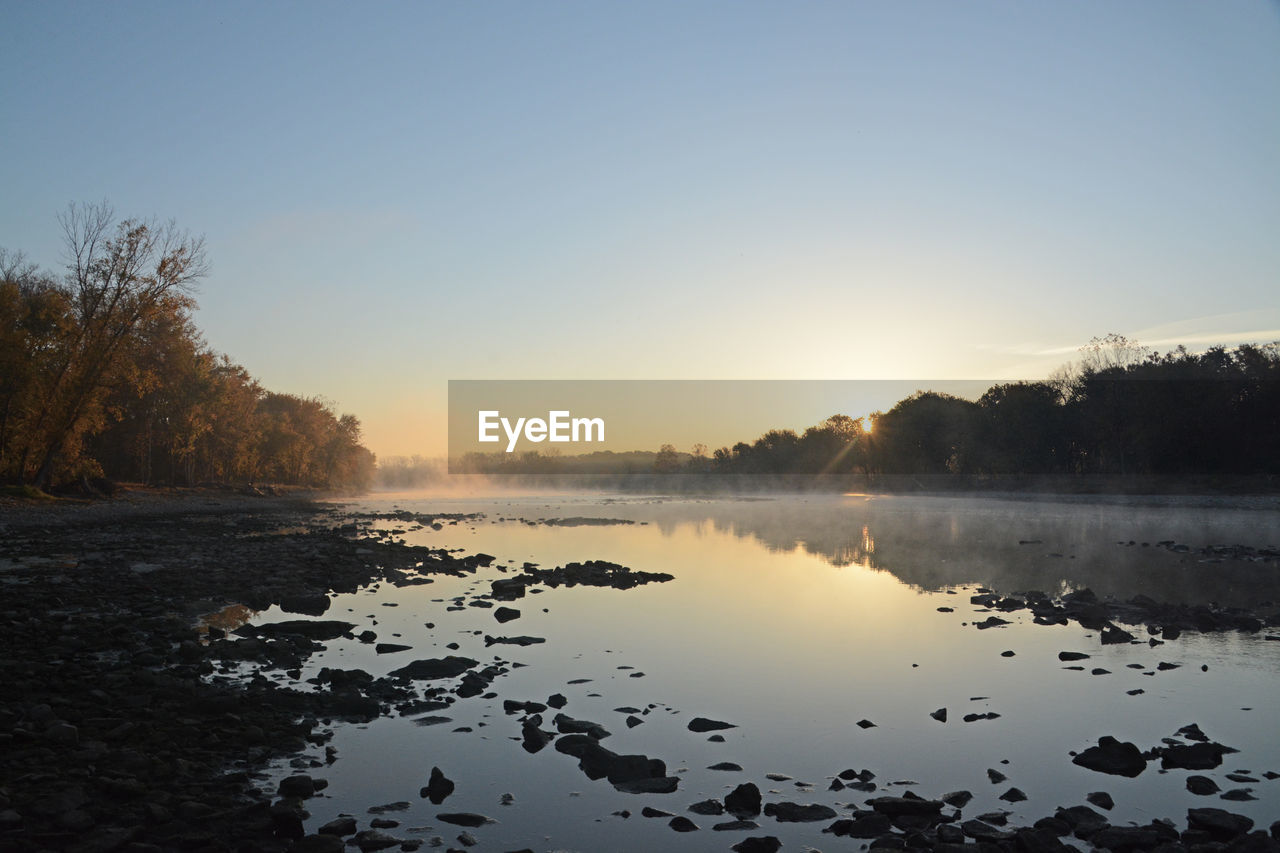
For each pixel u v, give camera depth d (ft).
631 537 139.64
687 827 25.84
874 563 97.91
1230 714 38.04
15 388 172.45
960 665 47.29
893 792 29.12
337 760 31.22
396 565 92.99
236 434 324.80
